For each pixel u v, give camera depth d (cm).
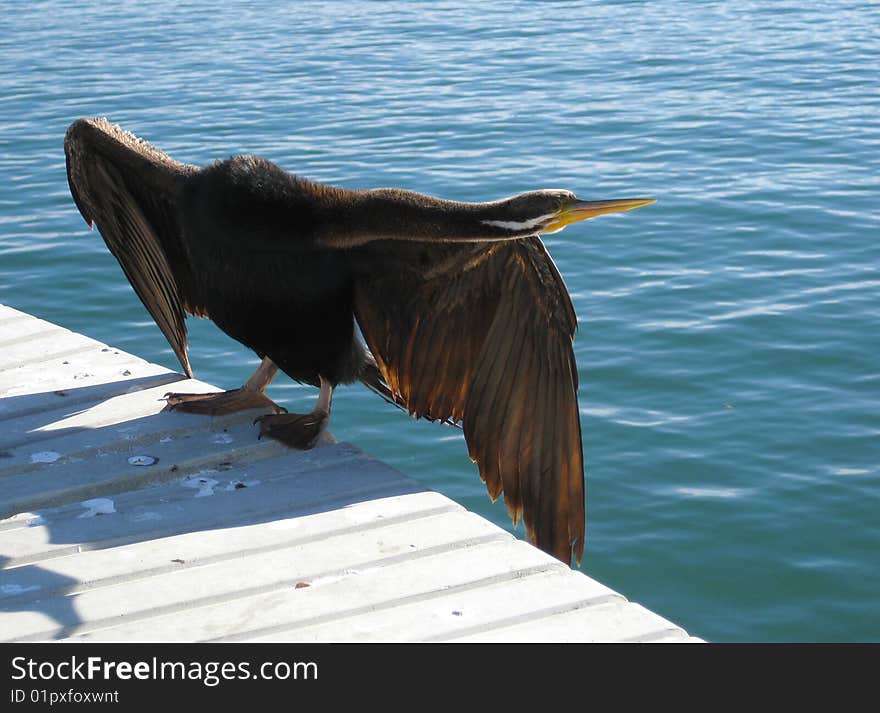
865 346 885
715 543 679
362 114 1520
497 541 414
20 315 619
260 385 517
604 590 385
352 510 435
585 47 1931
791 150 1365
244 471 468
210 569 397
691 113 1523
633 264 1047
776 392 827
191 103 1591
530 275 464
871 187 1230
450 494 734
